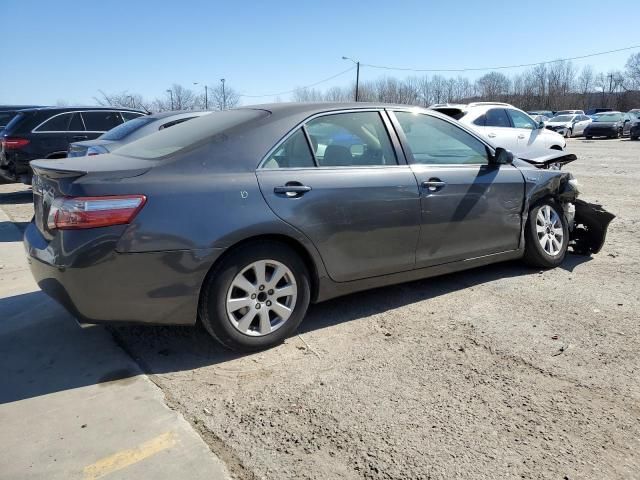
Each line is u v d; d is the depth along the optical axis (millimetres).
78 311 3018
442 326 3857
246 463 2402
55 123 9688
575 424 2666
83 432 2617
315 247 3547
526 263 5133
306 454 2463
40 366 3305
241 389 3027
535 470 2334
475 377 3135
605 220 5391
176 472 2334
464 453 2453
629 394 2936
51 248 3053
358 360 3359
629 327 3793
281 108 3758
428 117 4387
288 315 3531
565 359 3338
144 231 2982
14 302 4406
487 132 10938
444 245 4277
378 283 4004
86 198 2924
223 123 3658
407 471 2340
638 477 2287
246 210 3248
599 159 17188
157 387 3047
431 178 4129
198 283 3152
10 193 11086
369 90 61562
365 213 3748
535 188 4855
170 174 3146
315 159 3656
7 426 2668
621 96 79625
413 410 2803
